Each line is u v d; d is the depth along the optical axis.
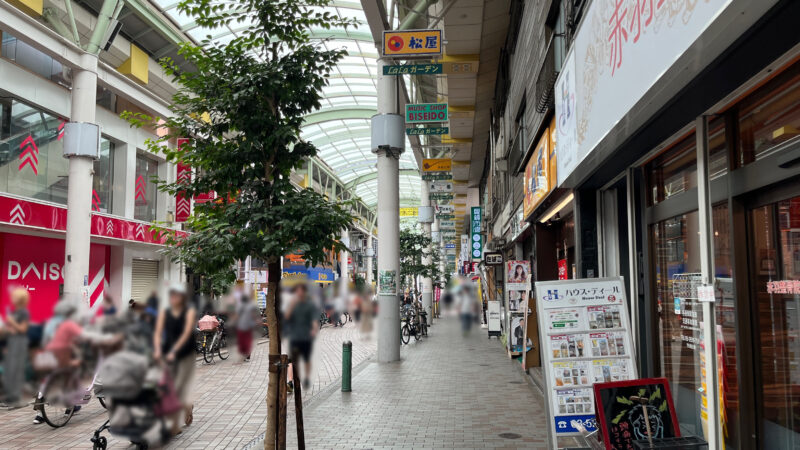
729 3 2.35
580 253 7.39
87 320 7.84
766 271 3.61
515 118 15.03
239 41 5.24
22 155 16.06
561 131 7.36
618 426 4.16
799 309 3.25
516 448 6.42
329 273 38.78
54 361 7.71
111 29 16.70
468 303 24.61
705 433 4.50
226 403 9.73
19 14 13.62
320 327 29.20
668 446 3.88
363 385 11.10
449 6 14.31
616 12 4.25
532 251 14.98
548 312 5.18
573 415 4.94
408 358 15.67
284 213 5.08
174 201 24.17
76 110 15.98
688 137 4.84
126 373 6.00
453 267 67.19
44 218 15.61
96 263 20.00
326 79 5.59
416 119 16.61
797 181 3.22
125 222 20.05
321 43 5.55
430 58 11.30
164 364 6.18
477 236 32.84
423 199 39.41
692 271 4.92
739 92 3.55
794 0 2.27
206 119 5.63
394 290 15.19
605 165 6.07
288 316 9.85
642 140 4.95
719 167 4.08
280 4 5.14
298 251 4.95
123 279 21.00
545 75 8.64
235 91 5.01
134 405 6.05
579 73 5.91
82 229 15.72
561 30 8.41
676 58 3.00
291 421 7.89
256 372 13.62
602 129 4.82
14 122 15.82
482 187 39.91
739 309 3.76
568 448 4.77
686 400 5.12
